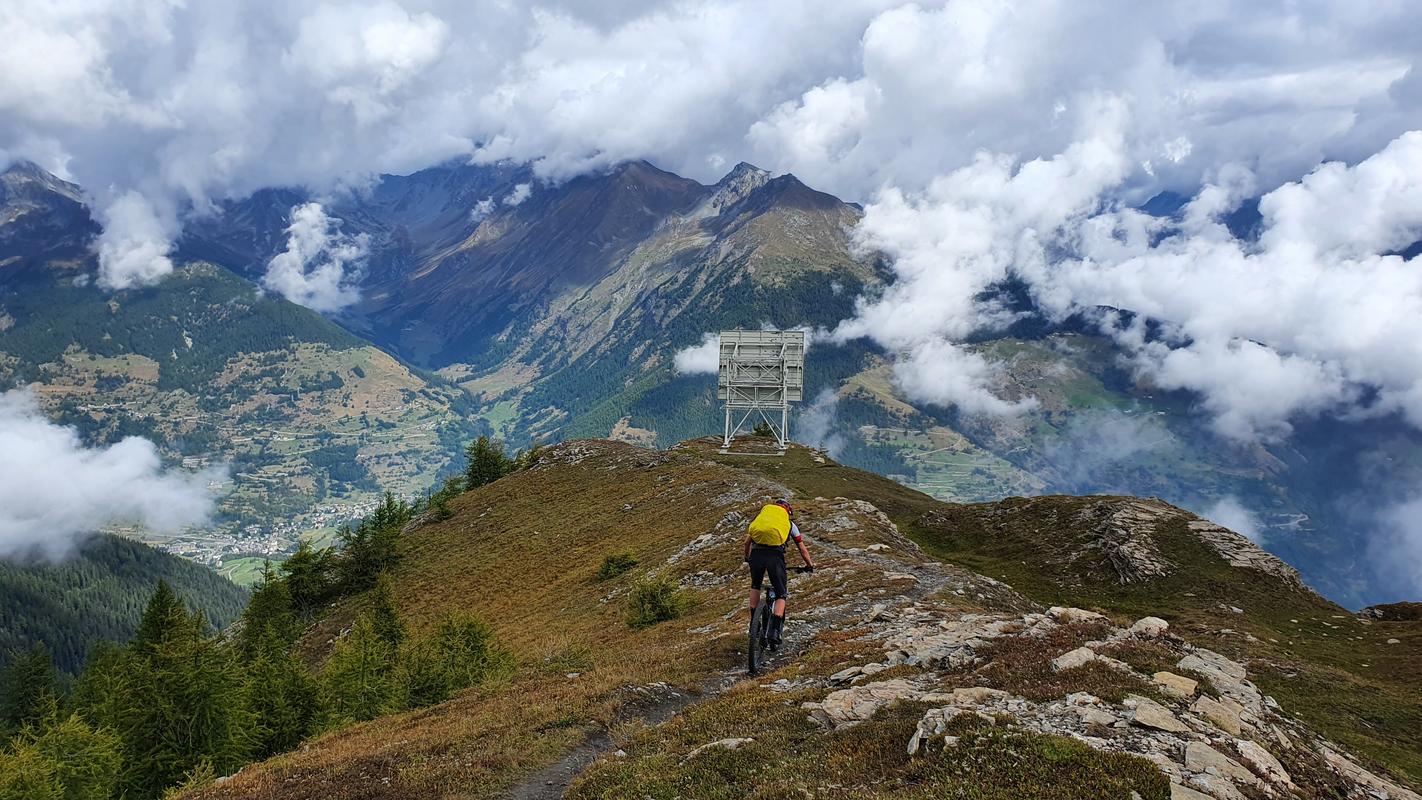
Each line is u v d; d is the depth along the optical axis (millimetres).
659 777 11148
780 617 17594
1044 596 55406
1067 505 68312
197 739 34375
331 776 14070
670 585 35031
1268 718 12531
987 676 13617
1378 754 21750
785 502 18203
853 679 15211
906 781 9477
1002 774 8898
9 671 88250
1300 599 49156
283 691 37844
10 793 28891
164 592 64188
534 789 12859
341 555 92312
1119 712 11016
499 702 19609
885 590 29203
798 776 10234
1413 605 45594
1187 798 8055
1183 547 56625
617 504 80500
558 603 53875
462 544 86938
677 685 18484
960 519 74062
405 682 34938
